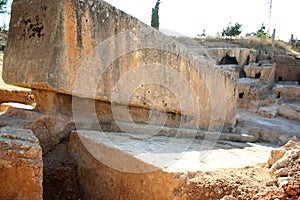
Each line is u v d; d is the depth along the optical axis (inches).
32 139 87.4
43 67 115.2
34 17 123.0
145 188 91.9
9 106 137.1
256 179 92.8
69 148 123.8
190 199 84.9
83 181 114.1
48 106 126.3
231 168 102.0
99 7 128.9
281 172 89.4
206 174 92.8
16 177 75.1
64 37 116.6
